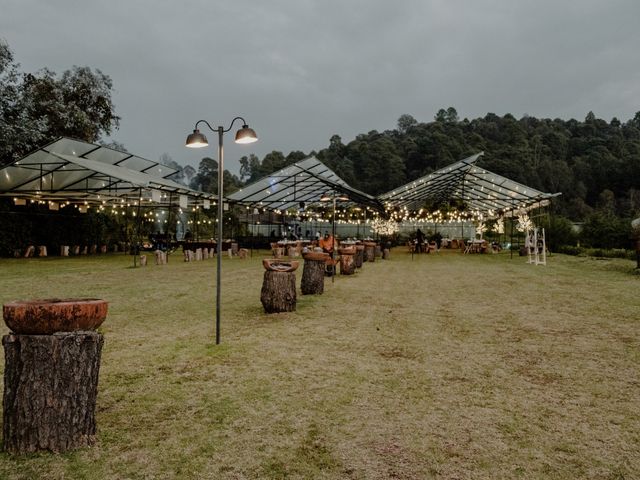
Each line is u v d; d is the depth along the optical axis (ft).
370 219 97.25
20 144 51.44
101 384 10.08
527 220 69.00
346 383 10.25
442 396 9.49
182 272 38.17
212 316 18.19
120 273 36.70
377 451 7.11
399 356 12.48
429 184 66.59
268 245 91.35
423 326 16.39
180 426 7.95
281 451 7.08
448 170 57.00
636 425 8.08
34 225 59.00
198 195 54.24
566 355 12.60
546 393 9.68
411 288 27.53
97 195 52.26
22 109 53.42
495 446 7.29
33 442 6.82
